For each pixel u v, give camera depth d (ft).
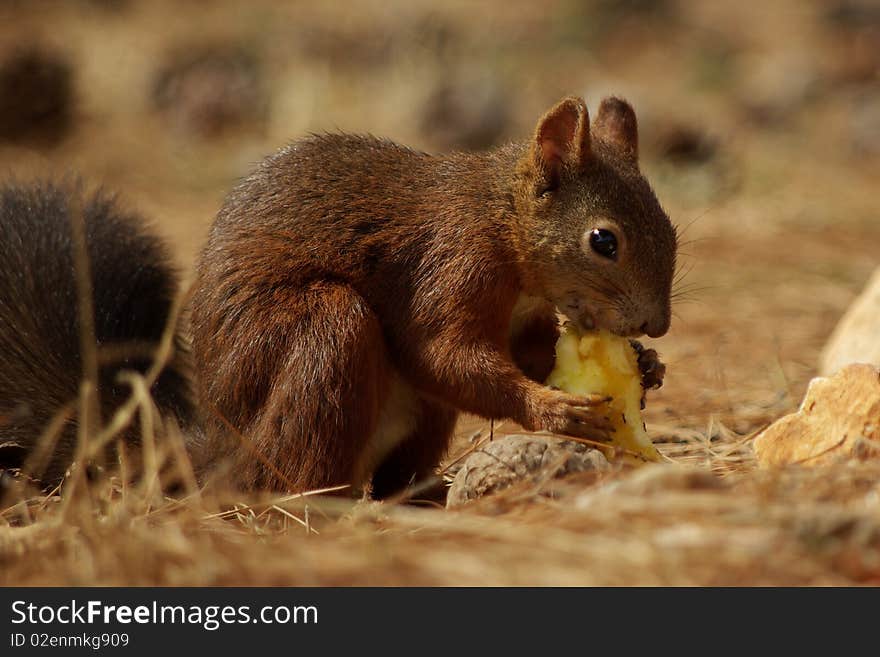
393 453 35.32
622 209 31.55
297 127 91.76
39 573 22.77
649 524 21.80
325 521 28.58
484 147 90.43
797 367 46.62
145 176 82.84
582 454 26.45
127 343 36.01
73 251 36.99
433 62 106.83
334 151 34.04
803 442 28.40
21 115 88.02
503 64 110.11
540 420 30.30
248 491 31.17
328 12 119.96
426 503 33.14
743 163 89.81
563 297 32.37
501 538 22.11
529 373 35.01
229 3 122.52
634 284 31.48
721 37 124.26
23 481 31.04
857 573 20.07
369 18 117.39
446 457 36.45
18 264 36.50
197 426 35.01
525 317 34.37
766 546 20.49
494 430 38.14
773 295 59.00
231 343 31.83
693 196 80.79
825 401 28.45
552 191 31.89
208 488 30.99
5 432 33.63
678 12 128.98
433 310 31.86
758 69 114.62
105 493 28.94
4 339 35.19
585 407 29.81
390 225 32.60
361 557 21.84
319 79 99.86
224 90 93.56
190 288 33.50
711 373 46.39
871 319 39.93
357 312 31.22
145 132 91.25
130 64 102.47
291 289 31.83
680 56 118.42
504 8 125.39
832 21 128.06
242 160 84.48
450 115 91.15
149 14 117.70
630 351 31.63
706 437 36.42
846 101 107.55
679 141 86.43
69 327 35.81
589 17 122.72
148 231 39.52
